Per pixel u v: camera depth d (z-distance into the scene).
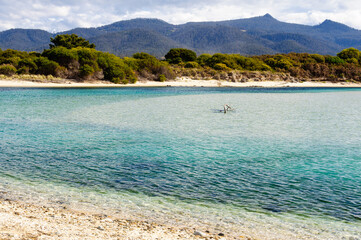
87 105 46.22
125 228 8.76
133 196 12.23
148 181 14.17
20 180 13.66
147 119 33.75
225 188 13.49
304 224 10.12
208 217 10.45
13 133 24.86
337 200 12.33
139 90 84.62
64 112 38.19
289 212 11.09
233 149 21.09
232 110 43.78
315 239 9.08
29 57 109.94
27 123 29.88
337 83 142.62
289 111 43.84
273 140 24.36
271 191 13.23
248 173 15.79
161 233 8.58
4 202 10.65
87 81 100.69
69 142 22.17
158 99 58.75
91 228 8.41
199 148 21.17
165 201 11.82
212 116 37.22
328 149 21.58
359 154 20.23
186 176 15.06
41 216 9.25
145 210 10.83
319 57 167.38
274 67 151.25
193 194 12.67
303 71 148.75
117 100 55.16
